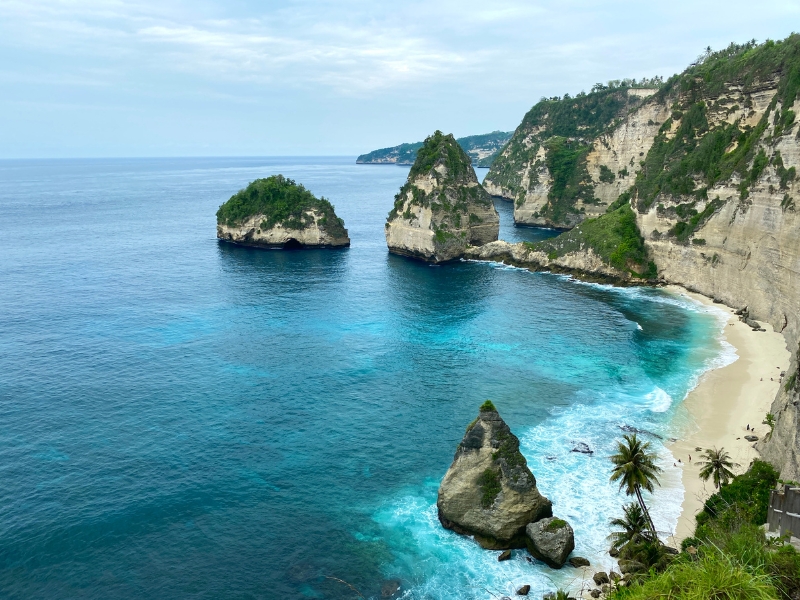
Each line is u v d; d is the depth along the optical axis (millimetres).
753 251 90812
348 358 77562
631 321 92500
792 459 43031
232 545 42281
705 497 46719
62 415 60031
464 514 43844
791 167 81875
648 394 66000
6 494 46750
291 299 106500
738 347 78375
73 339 82375
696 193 110250
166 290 111188
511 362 76250
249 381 69625
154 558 40688
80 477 49500
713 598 22203
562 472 50844
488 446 44281
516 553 42281
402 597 38000
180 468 51344
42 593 37281
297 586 38750
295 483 49750
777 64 102500
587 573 39781
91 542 41906
